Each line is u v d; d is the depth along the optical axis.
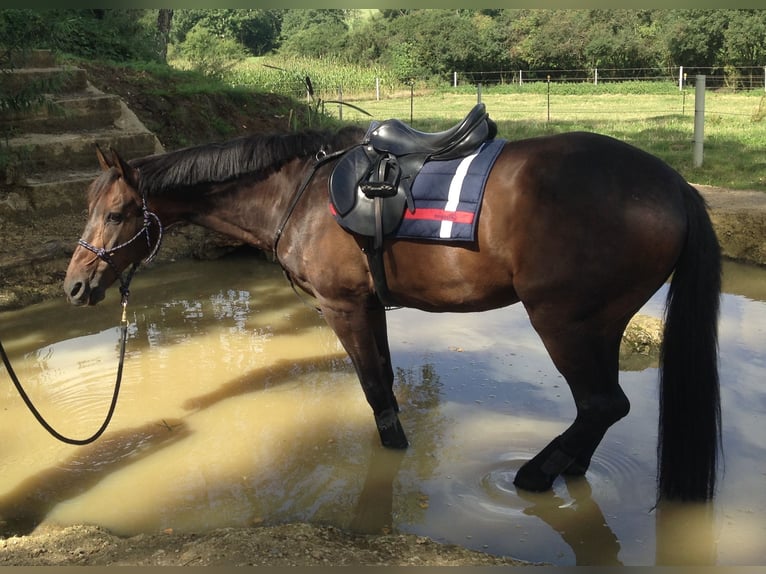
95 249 3.73
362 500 3.57
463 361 5.15
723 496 3.44
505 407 4.47
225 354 5.42
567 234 3.02
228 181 3.80
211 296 6.67
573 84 28.06
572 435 3.41
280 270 7.38
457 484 3.67
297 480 3.77
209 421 4.44
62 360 5.33
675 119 16.17
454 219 3.16
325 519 3.42
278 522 3.41
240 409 4.59
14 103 7.91
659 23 31.33
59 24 8.92
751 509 3.34
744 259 7.08
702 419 3.11
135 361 5.30
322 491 3.66
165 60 15.60
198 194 3.85
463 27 34.62
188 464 3.96
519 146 3.25
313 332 5.84
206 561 2.86
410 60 34.31
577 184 3.03
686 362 3.09
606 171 3.04
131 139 9.02
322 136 3.73
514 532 3.27
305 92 17.84
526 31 34.09
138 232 3.80
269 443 4.16
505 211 3.10
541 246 3.06
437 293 3.35
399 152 3.35
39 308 6.27
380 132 3.43
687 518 3.27
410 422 4.31
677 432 3.16
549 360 5.14
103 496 3.67
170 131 10.18
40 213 7.84
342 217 3.35
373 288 3.55
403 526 3.35
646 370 4.90
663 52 29.98
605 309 3.13
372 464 3.90
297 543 3.01
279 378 5.02
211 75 13.21
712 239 3.07
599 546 3.15
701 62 28.86
